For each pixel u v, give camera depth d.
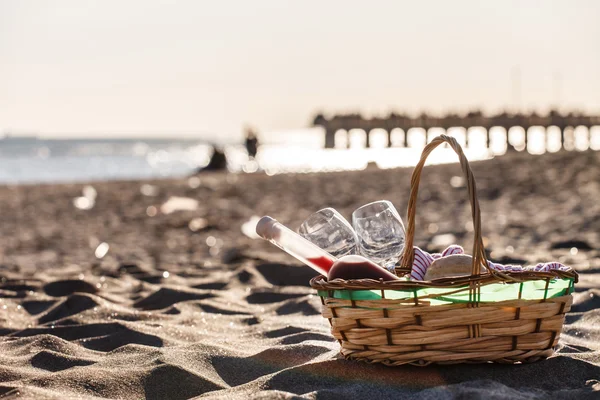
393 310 2.09
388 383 2.09
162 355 2.43
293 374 2.18
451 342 2.10
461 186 12.32
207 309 3.58
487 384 2.00
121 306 3.71
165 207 11.98
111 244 8.26
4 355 2.63
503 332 2.10
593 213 7.91
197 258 6.59
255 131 31.70
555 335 2.20
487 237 6.73
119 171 35.03
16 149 71.50
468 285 2.05
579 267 4.46
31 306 3.82
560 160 15.42
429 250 5.59
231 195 13.95
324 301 2.24
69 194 15.44
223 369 2.40
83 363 2.49
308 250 2.34
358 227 2.47
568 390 2.00
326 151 38.41
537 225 7.37
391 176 15.93
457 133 36.53
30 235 9.42
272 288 4.11
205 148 98.75
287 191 14.08
